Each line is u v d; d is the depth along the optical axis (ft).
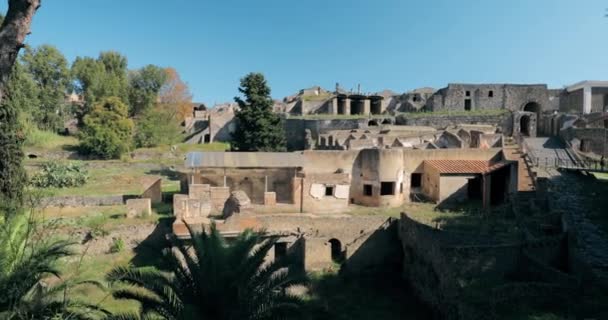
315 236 75.82
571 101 178.40
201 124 224.53
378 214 85.05
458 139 123.13
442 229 69.36
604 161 104.73
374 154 94.48
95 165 142.92
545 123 161.68
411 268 70.38
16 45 36.81
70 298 38.01
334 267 74.02
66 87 199.21
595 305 42.70
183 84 255.50
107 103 160.45
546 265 51.47
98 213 82.38
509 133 165.48
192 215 79.46
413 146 122.52
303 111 207.72
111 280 39.22
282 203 89.71
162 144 181.98
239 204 71.72
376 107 215.51
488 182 92.27
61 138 174.19
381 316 58.65
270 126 129.70
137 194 99.25
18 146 59.93
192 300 36.40
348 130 154.10
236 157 90.79
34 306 33.17
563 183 85.10
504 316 42.22
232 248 40.88
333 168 95.81
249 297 37.86
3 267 33.60
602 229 61.52
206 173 91.20
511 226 71.31
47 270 37.04
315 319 56.80
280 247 75.25
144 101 204.23
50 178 110.83
